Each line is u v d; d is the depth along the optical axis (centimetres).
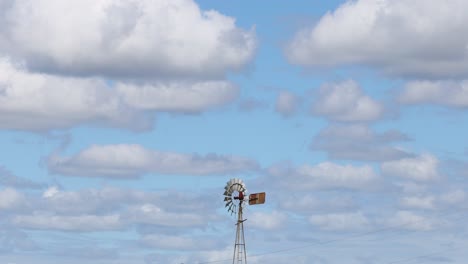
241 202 10000
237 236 9869
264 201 10019
